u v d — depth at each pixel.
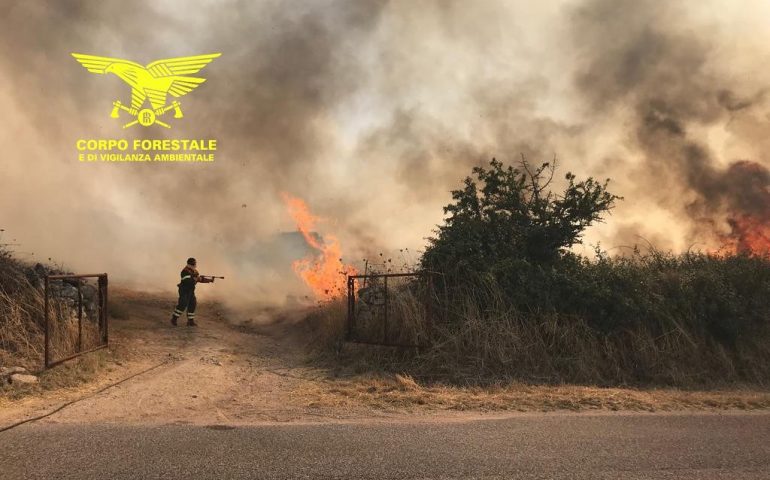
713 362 8.25
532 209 10.00
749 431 4.81
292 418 5.28
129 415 5.32
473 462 3.88
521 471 3.70
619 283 8.94
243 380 7.36
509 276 8.91
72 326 7.80
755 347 8.61
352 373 7.81
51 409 5.45
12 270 8.13
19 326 7.36
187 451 4.04
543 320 8.41
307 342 10.09
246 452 4.04
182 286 11.03
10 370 6.38
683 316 8.70
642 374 7.93
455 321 8.50
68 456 3.87
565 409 5.77
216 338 10.16
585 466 3.82
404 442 4.36
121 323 10.37
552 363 7.88
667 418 5.30
